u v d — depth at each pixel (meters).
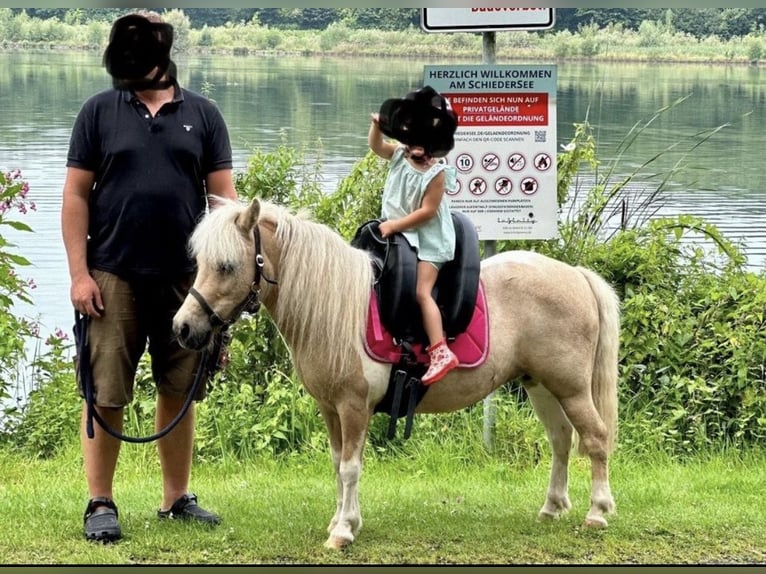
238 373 7.44
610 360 5.54
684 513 5.71
